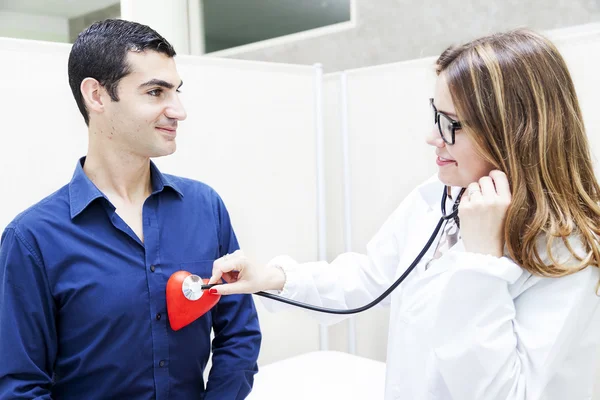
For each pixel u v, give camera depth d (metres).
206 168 1.74
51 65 1.46
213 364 1.15
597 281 0.90
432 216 1.17
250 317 1.19
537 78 0.90
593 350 0.96
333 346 2.15
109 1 2.50
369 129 1.97
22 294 0.97
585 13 1.91
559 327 0.87
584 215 0.90
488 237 0.92
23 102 1.42
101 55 0.98
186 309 1.02
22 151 1.43
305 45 2.62
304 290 1.20
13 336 0.96
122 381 1.02
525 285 0.94
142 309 1.02
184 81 1.68
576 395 0.96
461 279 0.91
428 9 2.26
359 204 2.03
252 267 1.11
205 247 1.12
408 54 2.32
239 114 1.81
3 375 0.96
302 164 1.98
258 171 1.86
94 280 0.99
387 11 2.36
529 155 0.90
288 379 1.79
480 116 0.91
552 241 0.89
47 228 0.99
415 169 1.86
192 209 1.14
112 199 1.06
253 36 2.80
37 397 0.96
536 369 0.88
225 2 2.72
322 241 2.03
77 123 1.51
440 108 0.96
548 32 1.86
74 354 1.01
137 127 1.00
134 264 1.03
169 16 2.50
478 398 0.90
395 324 1.13
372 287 1.27
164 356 1.04
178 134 1.68
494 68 0.91
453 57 0.97
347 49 2.49
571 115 0.92
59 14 2.56
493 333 0.89
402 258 1.16
